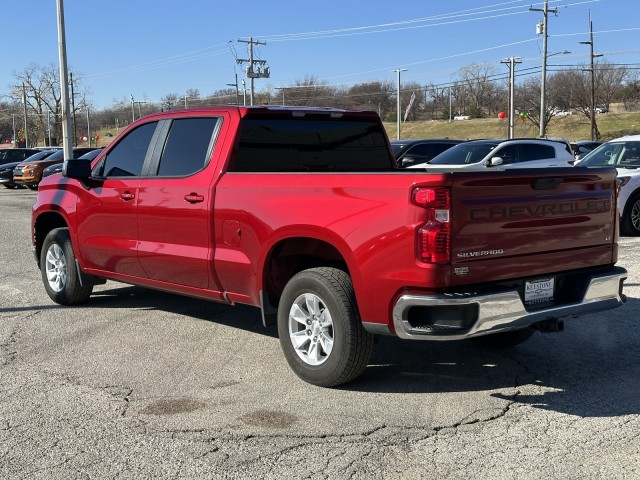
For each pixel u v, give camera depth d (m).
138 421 4.48
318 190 5.03
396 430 4.32
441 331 4.47
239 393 4.98
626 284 8.36
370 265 4.67
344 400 4.84
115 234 6.80
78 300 7.68
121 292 8.46
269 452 4.02
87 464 3.89
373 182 4.70
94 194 6.99
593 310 5.11
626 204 12.53
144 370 5.50
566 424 4.41
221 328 6.76
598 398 4.86
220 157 5.84
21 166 30.75
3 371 5.50
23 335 6.54
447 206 4.40
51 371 5.49
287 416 4.55
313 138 6.29
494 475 3.73
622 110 84.25
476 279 4.55
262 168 5.96
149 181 6.40
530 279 4.86
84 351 6.03
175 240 6.16
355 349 4.86
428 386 5.12
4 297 8.23
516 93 73.50
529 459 3.92
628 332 6.52
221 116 5.96
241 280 5.65
